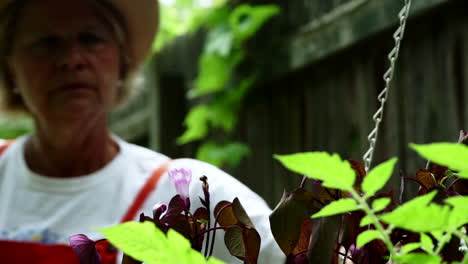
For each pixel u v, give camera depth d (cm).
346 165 42
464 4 201
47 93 150
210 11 314
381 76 231
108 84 157
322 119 261
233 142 325
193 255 42
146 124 403
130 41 180
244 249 57
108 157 158
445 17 208
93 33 154
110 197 148
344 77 249
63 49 150
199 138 358
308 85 271
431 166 60
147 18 179
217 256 112
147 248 43
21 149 161
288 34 274
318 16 255
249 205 112
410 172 220
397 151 226
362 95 239
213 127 341
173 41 369
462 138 57
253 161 309
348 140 247
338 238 57
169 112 370
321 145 261
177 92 371
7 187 157
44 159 156
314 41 254
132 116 428
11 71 169
